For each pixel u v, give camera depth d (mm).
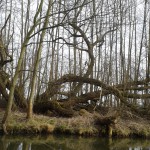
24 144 12938
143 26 23859
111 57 26078
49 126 15516
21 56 14922
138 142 15203
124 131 16203
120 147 13555
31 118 15727
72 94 19172
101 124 16297
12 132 14867
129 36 25031
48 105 17891
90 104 19484
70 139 14773
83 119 16609
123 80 23156
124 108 19172
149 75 22828
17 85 20516
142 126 16922
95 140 15047
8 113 14852
